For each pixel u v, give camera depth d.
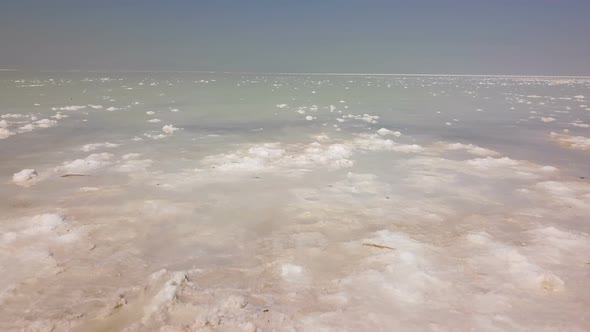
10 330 2.52
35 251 3.52
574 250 3.68
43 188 5.25
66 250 3.58
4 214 4.34
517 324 2.60
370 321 2.62
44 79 28.89
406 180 5.98
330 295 2.95
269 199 5.04
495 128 11.28
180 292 2.93
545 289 3.02
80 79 30.80
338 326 2.57
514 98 21.77
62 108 13.03
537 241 3.88
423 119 12.87
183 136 9.07
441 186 5.70
